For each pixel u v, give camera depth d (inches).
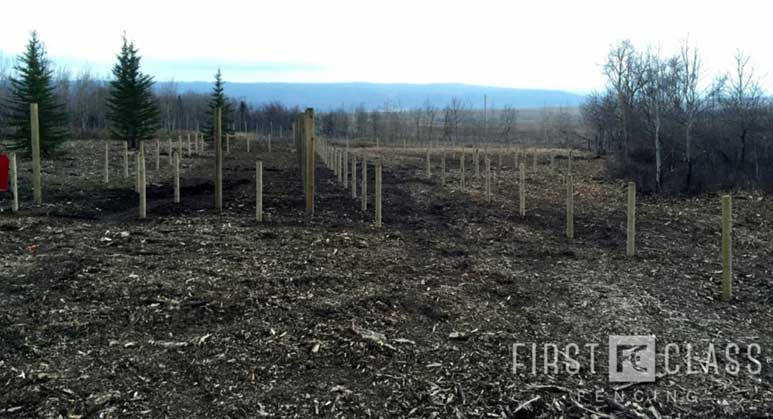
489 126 2888.8
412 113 3459.6
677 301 272.4
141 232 369.4
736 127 839.1
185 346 199.6
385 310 241.3
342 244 354.3
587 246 388.5
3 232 354.9
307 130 452.1
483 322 234.4
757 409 172.6
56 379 173.0
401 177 821.2
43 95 903.7
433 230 424.8
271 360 191.6
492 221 467.2
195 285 258.1
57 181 617.6
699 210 586.2
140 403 162.7
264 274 279.6
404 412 163.8
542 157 1293.1
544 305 259.4
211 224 406.9
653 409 170.6
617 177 841.5
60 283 254.1
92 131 1674.5
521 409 166.6
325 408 164.1
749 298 281.0
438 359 197.8
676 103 860.0
